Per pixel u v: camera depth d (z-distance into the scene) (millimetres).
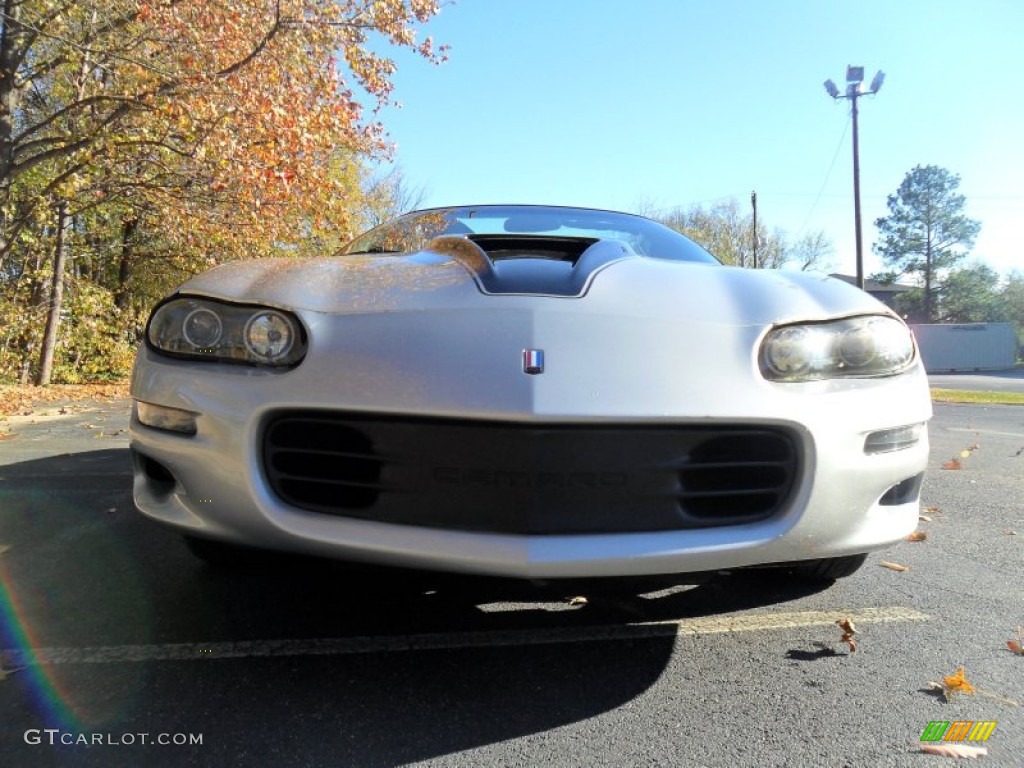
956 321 66125
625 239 3166
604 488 1746
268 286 2031
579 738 1721
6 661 2035
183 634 2227
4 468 4770
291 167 9352
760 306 2002
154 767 1569
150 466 2092
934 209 66312
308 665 2047
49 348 13242
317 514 1822
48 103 12188
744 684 1999
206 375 1905
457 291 1959
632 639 2281
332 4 8805
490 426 1726
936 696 1945
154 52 8750
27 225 11992
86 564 2820
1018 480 5203
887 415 1953
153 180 10570
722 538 1805
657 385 1762
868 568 3045
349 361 1800
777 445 1859
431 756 1637
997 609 2578
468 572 1750
